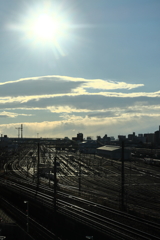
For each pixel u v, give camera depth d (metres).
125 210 44.47
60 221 39.56
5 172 92.00
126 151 130.50
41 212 45.56
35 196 52.16
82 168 103.19
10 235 35.53
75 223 36.47
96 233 32.94
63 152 139.50
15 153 141.00
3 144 150.25
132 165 109.94
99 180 80.38
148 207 49.19
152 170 96.88
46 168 84.69
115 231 32.41
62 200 50.06
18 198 55.56
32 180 77.12
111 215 41.66
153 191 64.75
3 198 59.81
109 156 135.25
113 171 95.75
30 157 118.62
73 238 36.22
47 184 70.44
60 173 93.06
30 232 37.56
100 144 183.12
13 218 43.56
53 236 36.47
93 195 57.44
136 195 60.34
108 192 63.53
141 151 144.25
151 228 35.25
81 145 180.25
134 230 34.03
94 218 38.56
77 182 77.50
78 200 50.38
